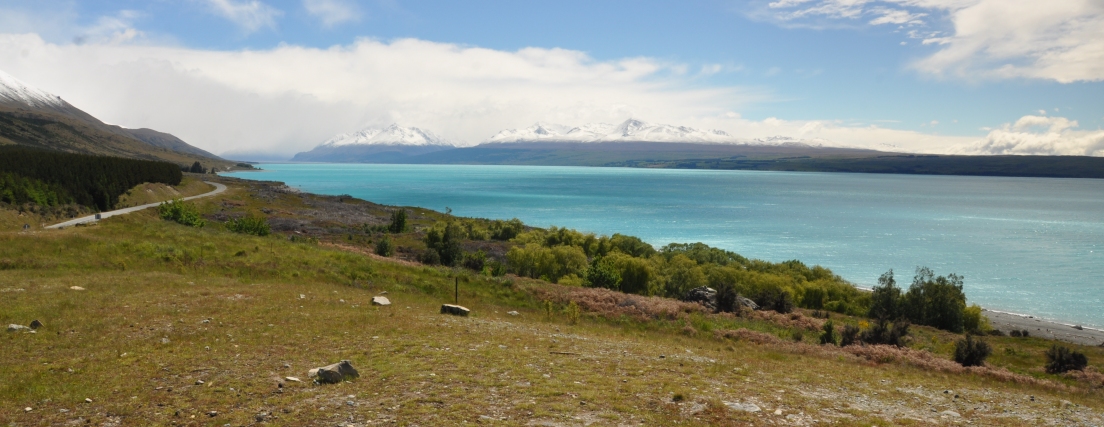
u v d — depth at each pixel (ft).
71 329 71.20
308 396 50.16
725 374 70.54
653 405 53.21
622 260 224.53
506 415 47.55
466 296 145.89
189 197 499.51
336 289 128.06
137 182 455.22
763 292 187.93
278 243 188.24
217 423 43.16
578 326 116.26
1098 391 97.96
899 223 586.45
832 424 51.19
